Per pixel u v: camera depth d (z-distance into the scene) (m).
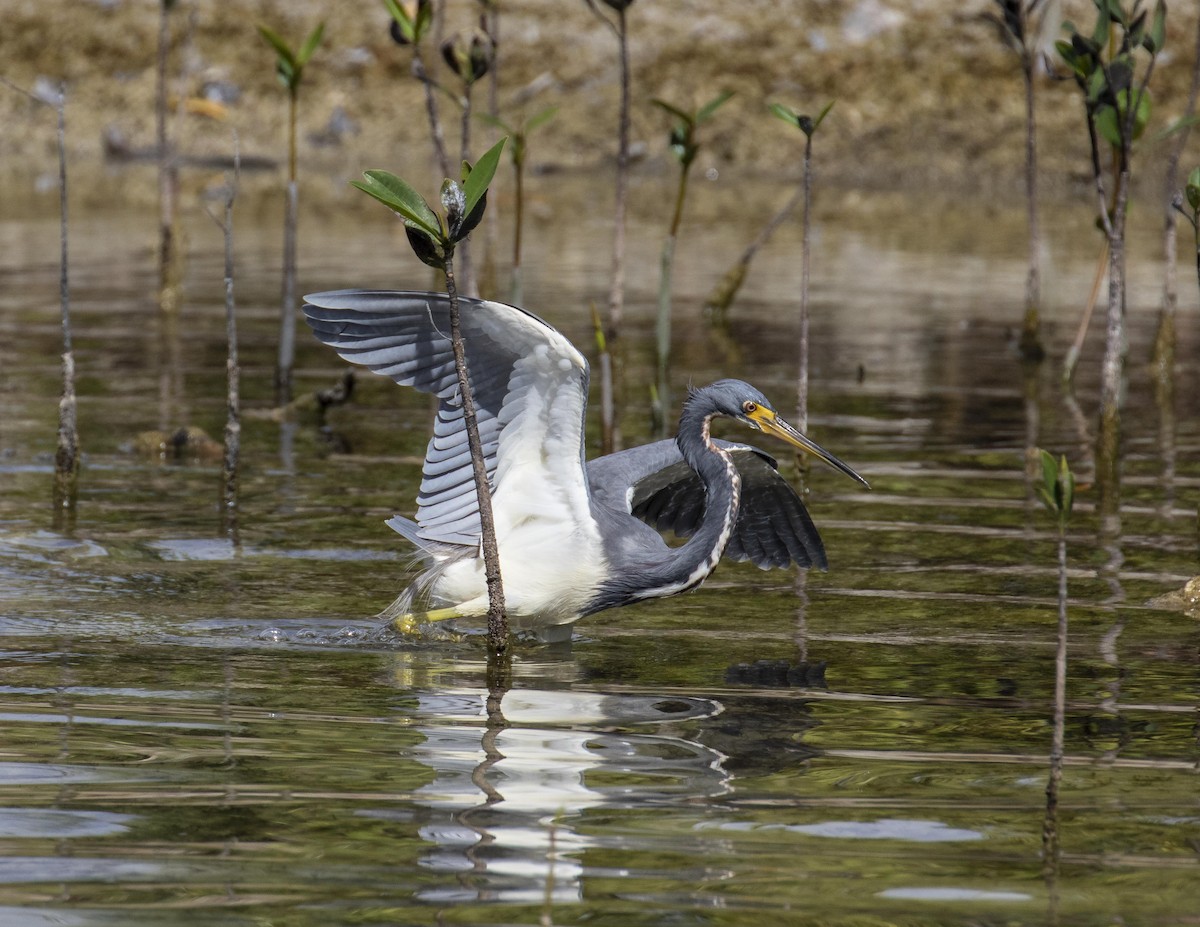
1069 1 36.38
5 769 6.98
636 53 38.56
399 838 6.30
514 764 7.20
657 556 9.62
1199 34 17.70
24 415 15.61
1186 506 12.88
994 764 7.31
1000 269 26.95
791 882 5.95
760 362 19.12
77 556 10.98
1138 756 7.43
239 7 40.44
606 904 5.74
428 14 14.62
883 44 38.34
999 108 37.12
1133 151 16.50
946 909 5.73
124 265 25.81
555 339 8.81
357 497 12.88
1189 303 23.91
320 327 9.18
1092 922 5.64
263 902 5.69
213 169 37.44
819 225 31.84
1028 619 9.92
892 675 8.79
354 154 38.06
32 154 38.81
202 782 6.88
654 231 30.42
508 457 9.54
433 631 9.72
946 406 17.05
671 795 6.84
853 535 12.05
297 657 9.02
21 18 40.69
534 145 37.91
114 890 5.78
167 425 15.35
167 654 8.96
